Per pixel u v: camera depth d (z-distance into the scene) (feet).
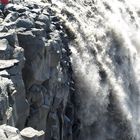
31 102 84.02
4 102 59.06
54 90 95.61
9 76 67.15
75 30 124.26
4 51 71.31
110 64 142.41
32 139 49.34
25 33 82.89
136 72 163.12
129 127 144.46
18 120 72.84
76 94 120.06
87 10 146.20
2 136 46.88
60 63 102.99
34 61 83.15
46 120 91.71
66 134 106.83
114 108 140.26
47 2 127.65
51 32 102.63
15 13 91.35
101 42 141.90
